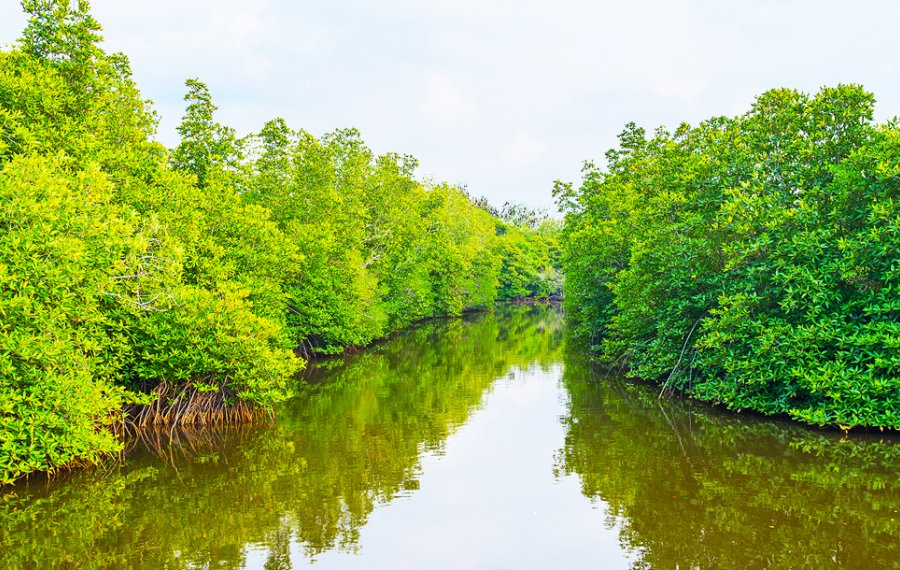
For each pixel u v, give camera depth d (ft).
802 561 22.52
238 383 47.34
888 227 36.58
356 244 96.48
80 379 32.35
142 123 58.29
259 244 65.98
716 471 33.06
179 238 49.83
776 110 49.57
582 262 84.69
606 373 70.28
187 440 42.50
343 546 25.11
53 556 24.30
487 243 217.36
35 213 30.42
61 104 43.73
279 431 44.73
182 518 28.17
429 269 143.74
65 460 31.78
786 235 43.04
